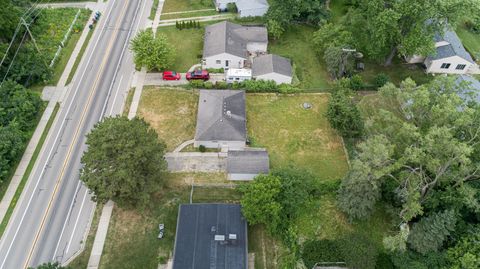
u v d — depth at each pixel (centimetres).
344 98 6481
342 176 6069
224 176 6003
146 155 5178
